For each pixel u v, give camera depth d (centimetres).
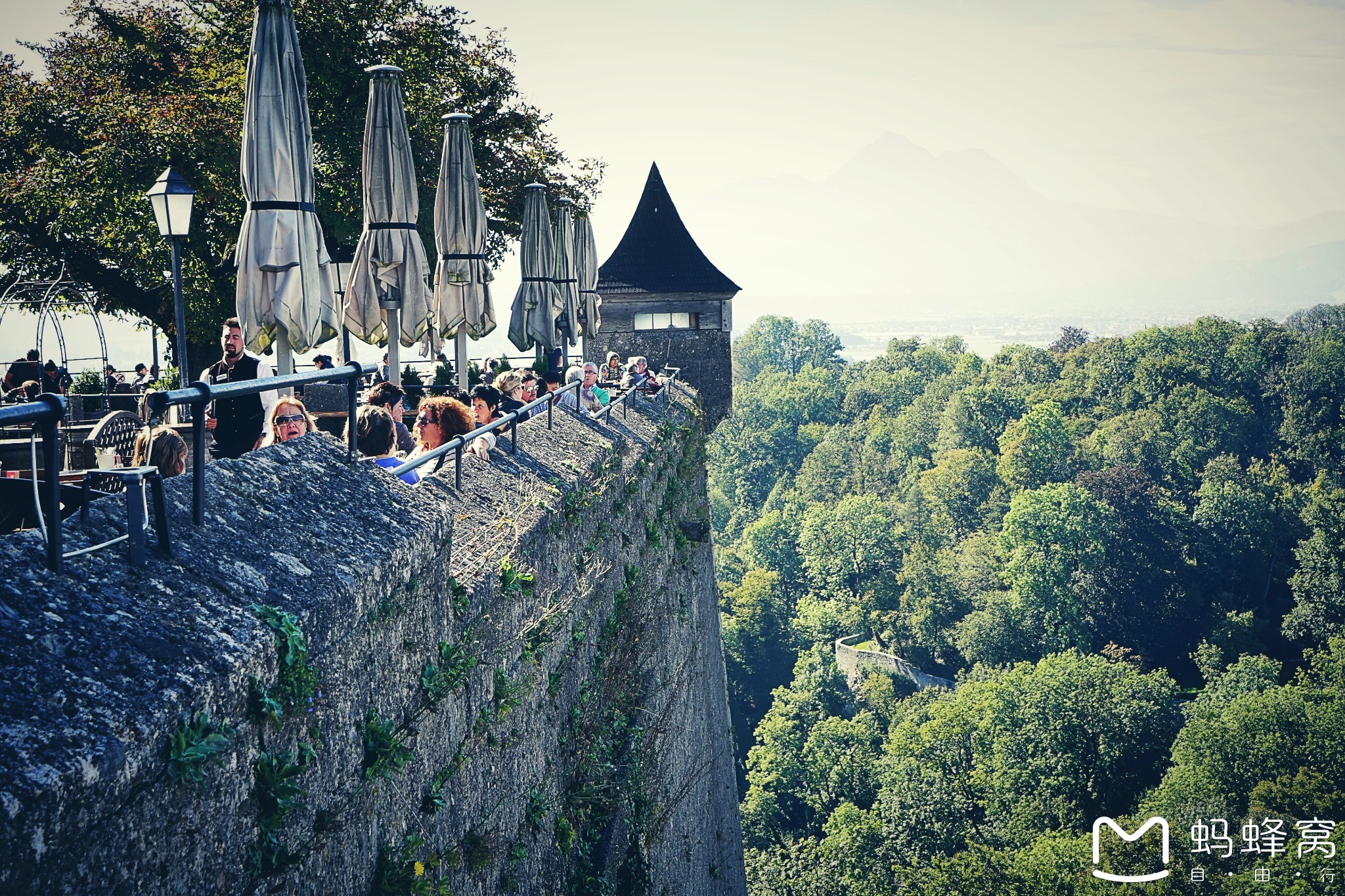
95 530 299
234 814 295
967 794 5284
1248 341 11694
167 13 2364
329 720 353
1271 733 4775
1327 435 10462
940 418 12181
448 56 2439
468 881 509
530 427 930
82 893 234
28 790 218
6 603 257
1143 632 7706
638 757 956
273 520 373
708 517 2245
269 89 933
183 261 2084
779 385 14012
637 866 881
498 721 566
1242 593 8144
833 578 8712
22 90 2228
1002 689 5584
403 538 430
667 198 3306
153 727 255
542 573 707
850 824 4944
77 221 2105
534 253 1850
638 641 1072
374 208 1190
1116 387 12012
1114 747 5134
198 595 305
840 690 7225
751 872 4912
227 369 830
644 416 1507
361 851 381
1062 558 7788
